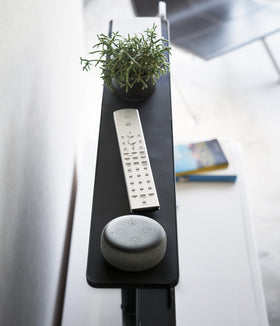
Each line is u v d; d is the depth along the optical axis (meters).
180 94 1.97
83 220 1.14
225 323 0.97
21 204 0.67
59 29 1.02
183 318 0.98
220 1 1.77
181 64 2.24
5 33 0.57
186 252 1.08
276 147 1.84
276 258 1.48
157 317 0.63
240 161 1.26
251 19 1.71
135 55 0.76
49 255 0.92
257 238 1.54
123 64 0.75
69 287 1.02
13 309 0.64
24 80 0.67
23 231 0.69
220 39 1.64
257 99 2.05
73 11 1.32
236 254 1.08
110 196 0.68
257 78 2.15
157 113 0.79
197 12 1.74
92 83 1.96
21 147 0.66
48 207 0.90
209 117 1.98
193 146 1.28
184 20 1.72
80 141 1.46
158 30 0.94
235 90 2.10
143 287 0.57
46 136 0.86
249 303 1.00
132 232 0.57
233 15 1.73
